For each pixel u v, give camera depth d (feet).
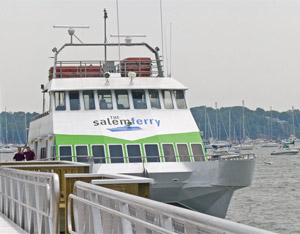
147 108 230.07
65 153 216.95
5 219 147.02
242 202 426.10
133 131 222.89
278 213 358.43
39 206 104.42
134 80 233.96
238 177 204.44
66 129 221.66
